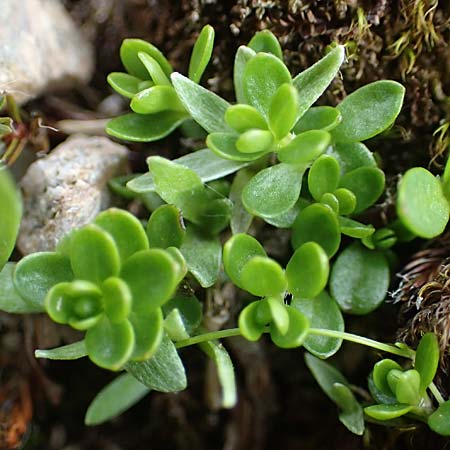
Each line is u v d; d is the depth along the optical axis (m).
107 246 0.08
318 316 0.09
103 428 0.11
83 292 0.08
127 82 0.10
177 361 0.09
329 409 0.11
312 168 0.09
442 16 0.09
